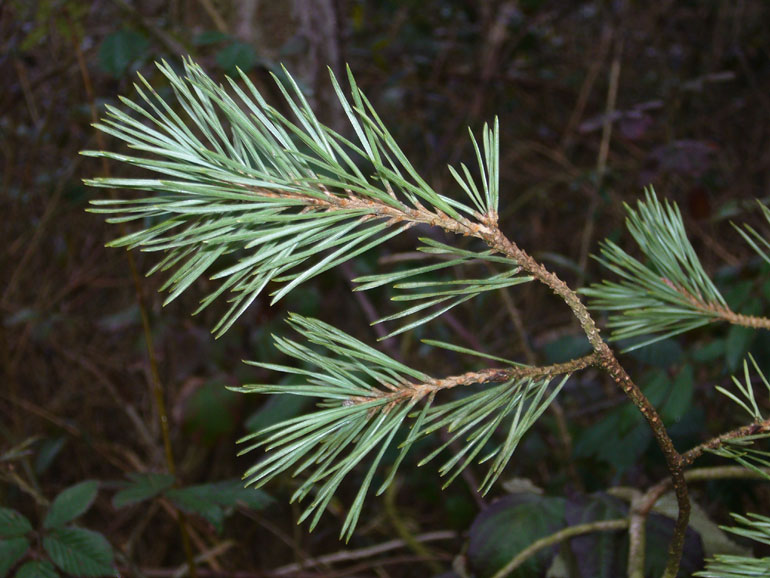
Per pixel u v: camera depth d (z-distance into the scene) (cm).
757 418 44
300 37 123
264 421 104
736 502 95
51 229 163
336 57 128
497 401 42
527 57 238
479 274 159
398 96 210
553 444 125
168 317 132
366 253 125
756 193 195
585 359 43
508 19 228
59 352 148
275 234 40
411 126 215
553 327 162
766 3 229
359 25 200
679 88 187
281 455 40
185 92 40
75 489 74
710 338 110
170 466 100
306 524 137
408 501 147
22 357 155
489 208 41
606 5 244
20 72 156
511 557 69
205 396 118
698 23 232
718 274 106
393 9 226
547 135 222
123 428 157
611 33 223
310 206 41
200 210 40
